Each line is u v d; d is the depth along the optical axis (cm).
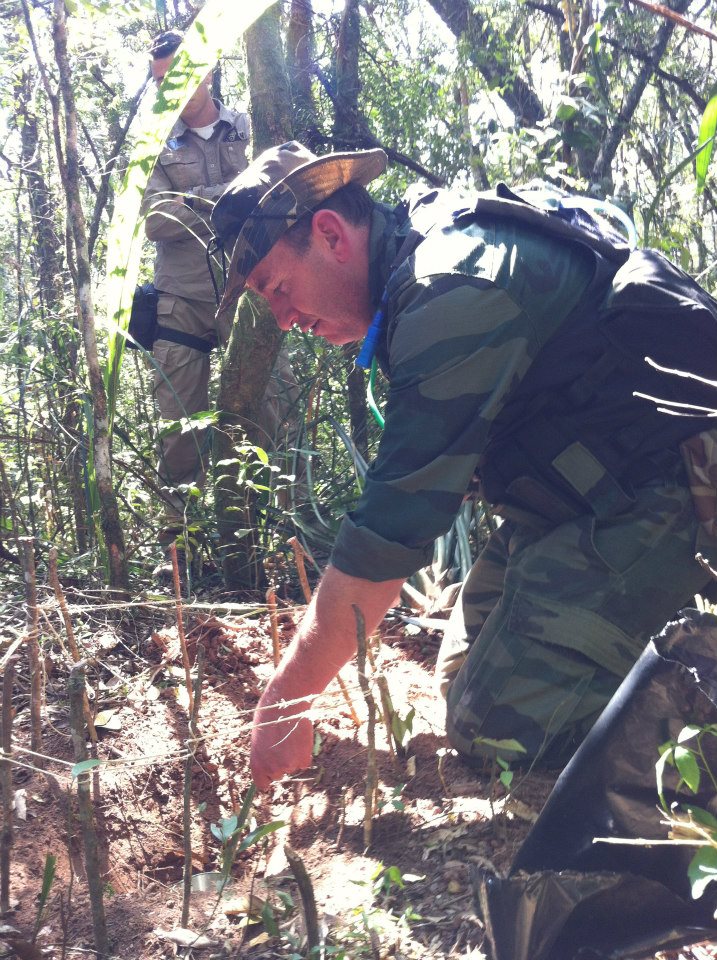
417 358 163
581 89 383
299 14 390
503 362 166
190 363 346
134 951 152
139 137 223
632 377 177
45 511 329
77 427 314
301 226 184
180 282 343
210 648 247
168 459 342
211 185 349
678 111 448
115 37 431
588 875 141
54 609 206
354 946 145
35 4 364
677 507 183
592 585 185
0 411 337
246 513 287
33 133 435
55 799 191
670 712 138
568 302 174
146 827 195
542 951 139
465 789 188
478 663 193
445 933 147
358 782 198
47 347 320
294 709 171
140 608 259
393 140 426
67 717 218
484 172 379
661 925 140
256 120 297
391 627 271
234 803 206
